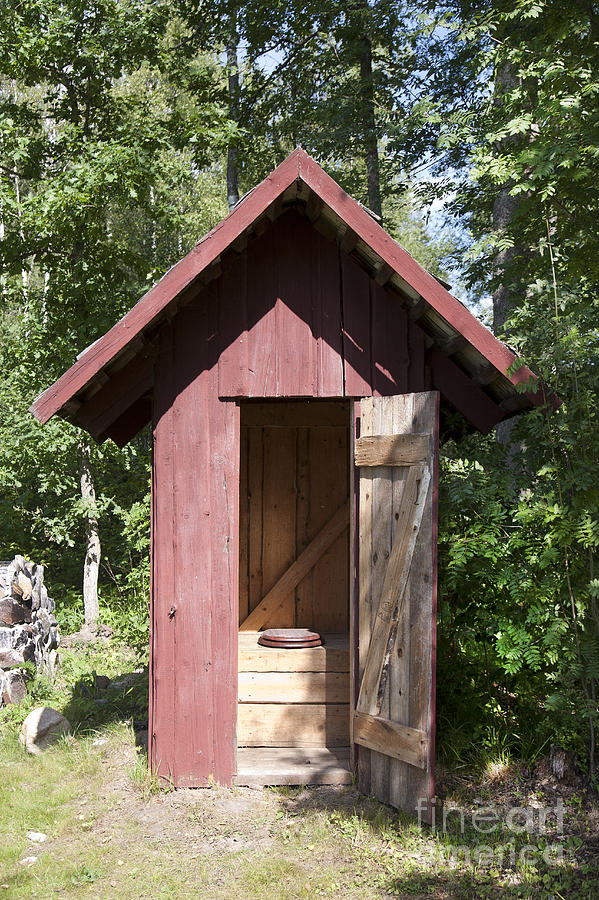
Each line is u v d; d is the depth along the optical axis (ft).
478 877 13.29
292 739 19.02
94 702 23.40
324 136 44.78
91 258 33.45
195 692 17.04
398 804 15.75
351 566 17.57
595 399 16.20
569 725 16.40
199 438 17.24
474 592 17.57
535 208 26.63
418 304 16.87
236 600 17.26
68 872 13.65
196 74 39.83
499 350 15.67
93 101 33.58
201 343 17.26
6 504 39.42
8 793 17.17
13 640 23.99
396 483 16.14
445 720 17.93
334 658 19.16
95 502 34.42
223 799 16.49
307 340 17.35
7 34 29.91
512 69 27.22
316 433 23.67
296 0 44.75
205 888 13.16
